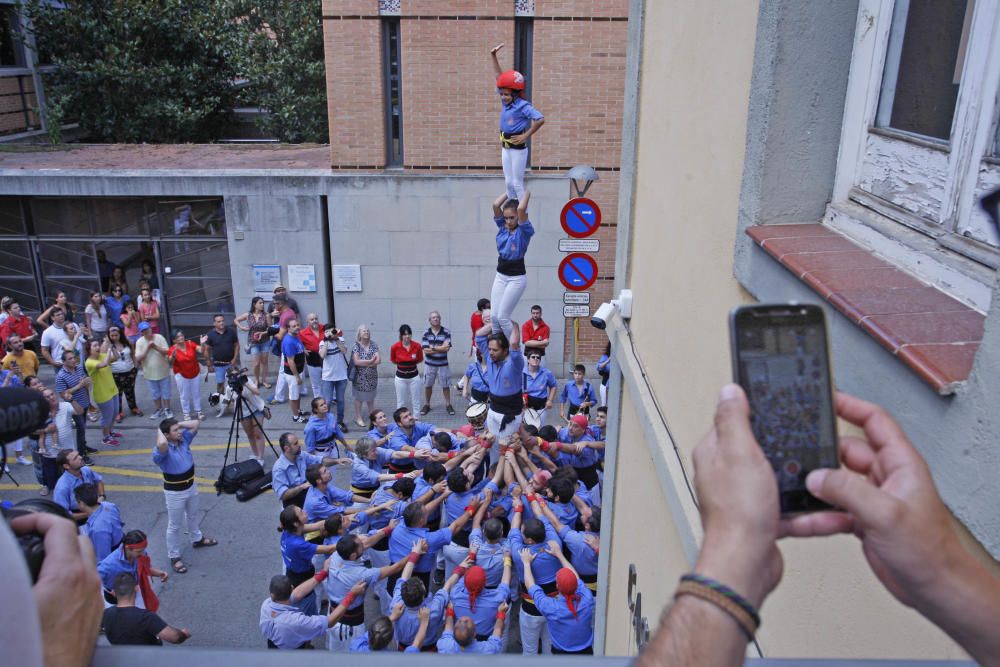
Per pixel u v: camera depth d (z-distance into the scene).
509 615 8.97
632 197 4.95
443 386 14.48
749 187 2.65
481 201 14.83
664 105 4.12
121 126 20.33
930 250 2.03
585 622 7.21
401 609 7.06
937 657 1.56
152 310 15.66
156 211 15.91
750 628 0.87
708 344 3.20
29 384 10.71
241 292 15.69
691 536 3.23
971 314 1.83
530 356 12.52
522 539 7.94
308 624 7.34
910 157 2.15
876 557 1.05
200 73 20.72
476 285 15.32
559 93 14.15
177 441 9.80
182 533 10.78
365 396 13.67
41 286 16.50
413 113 14.41
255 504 11.60
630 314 5.05
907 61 2.17
